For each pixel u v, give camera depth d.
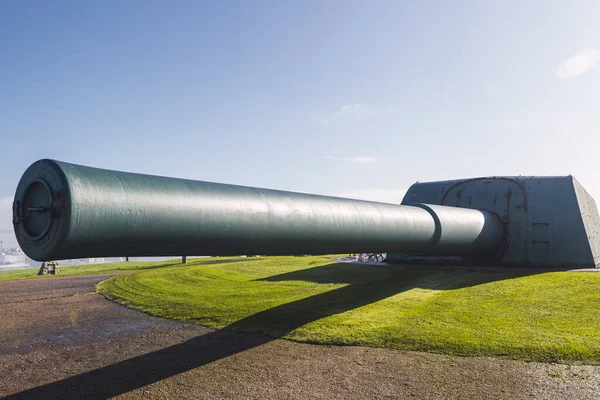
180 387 5.09
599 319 6.82
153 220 3.93
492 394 4.65
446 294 8.95
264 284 12.22
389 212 7.40
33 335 7.82
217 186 4.77
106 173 3.81
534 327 6.65
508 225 12.34
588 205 13.36
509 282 9.48
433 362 5.66
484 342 6.17
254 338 7.09
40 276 18.34
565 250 11.63
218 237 4.55
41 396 4.96
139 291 12.38
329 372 5.43
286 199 5.47
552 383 4.87
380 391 4.80
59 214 3.37
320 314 8.19
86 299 11.68
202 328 7.97
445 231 8.92
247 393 4.85
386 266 13.77
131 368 5.84
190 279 14.18
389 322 7.34
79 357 6.43
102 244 3.68
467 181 13.49
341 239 6.20
